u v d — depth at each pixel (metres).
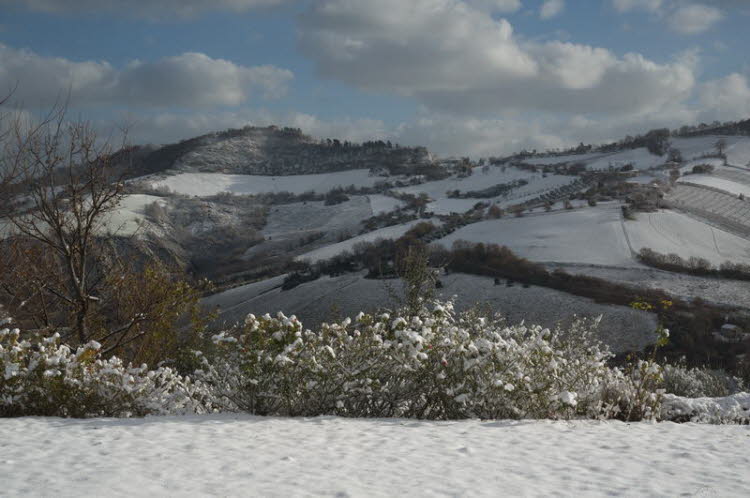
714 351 54.56
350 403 7.82
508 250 93.94
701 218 124.44
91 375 7.63
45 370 7.29
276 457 5.15
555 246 106.69
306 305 83.94
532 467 5.02
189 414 7.49
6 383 7.29
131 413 7.72
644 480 4.65
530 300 76.56
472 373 7.73
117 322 12.10
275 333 7.57
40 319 11.84
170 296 11.59
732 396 9.63
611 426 7.16
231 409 8.13
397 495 4.18
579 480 4.64
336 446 5.64
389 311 9.27
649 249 100.88
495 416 7.67
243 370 7.67
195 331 11.38
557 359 8.12
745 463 5.22
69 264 10.80
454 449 5.63
